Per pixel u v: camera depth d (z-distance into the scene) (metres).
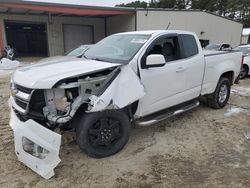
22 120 3.59
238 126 5.19
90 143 3.71
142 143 4.40
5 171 3.54
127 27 22.95
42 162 3.39
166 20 23.69
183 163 3.78
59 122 3.38
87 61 4.10
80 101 3.48
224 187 3.22
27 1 17.67
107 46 4.77
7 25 22.84
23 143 3.44
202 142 4.46
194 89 5.21
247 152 4.11
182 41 4.89
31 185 3.25
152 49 4.32
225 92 6.29
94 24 24.84
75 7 19.55
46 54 23.48
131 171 3.56
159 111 4.69
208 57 5.47
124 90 3.67
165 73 4.41
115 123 3.85
